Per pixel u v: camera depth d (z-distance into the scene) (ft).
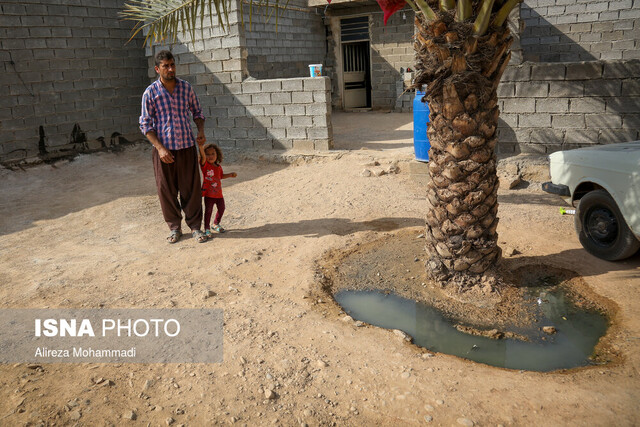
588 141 24.77
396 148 35.27
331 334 13.05
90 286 16.55
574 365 11.69
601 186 16.51
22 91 34.91
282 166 33.78
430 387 10.68
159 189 20.20
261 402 10.42
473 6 13.19
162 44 38.32
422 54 14.19
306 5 60.34
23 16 34.50
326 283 16.48
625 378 10.68
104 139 40.34
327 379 11.10
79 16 37.68
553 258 17.28
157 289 16.11
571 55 47.34
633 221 15.01
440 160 14.64
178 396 10.73
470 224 14.83
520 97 25.86
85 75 38.55
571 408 9.78
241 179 31.37
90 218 24.94
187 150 19.98
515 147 26.61
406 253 18.61
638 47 44.55
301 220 22.98
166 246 20.36
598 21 45.62
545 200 23.70
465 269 15.34
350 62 65.62
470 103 13.80
